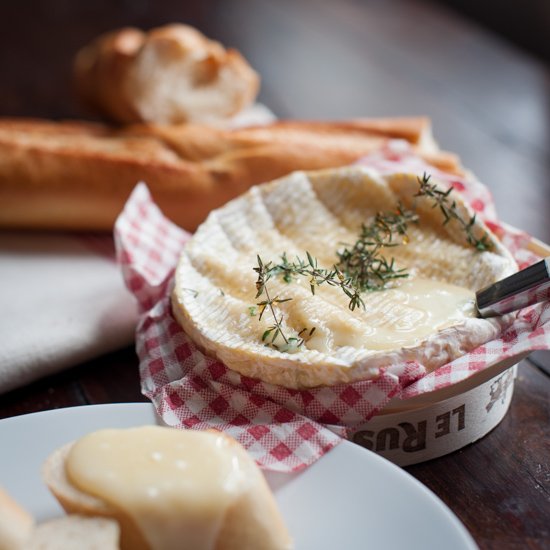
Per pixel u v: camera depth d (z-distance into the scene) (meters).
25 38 0.92
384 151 0.57
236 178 0.59
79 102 0.76
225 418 0.45
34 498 0.42
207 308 0.46
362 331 0.44
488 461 0.45
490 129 0.74
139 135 0.63
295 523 0.41
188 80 0.69
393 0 1.08
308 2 1.07
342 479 0.42
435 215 0.49
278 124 0.65
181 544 0.39
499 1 1.14
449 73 0.85
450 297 0.46
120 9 1.01
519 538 0.42
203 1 1.05
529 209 0.63
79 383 0.50
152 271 0.51
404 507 0.40
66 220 0.60
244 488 0.39
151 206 0.53
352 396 0.43
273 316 0.45
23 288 0.55
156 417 0.44
